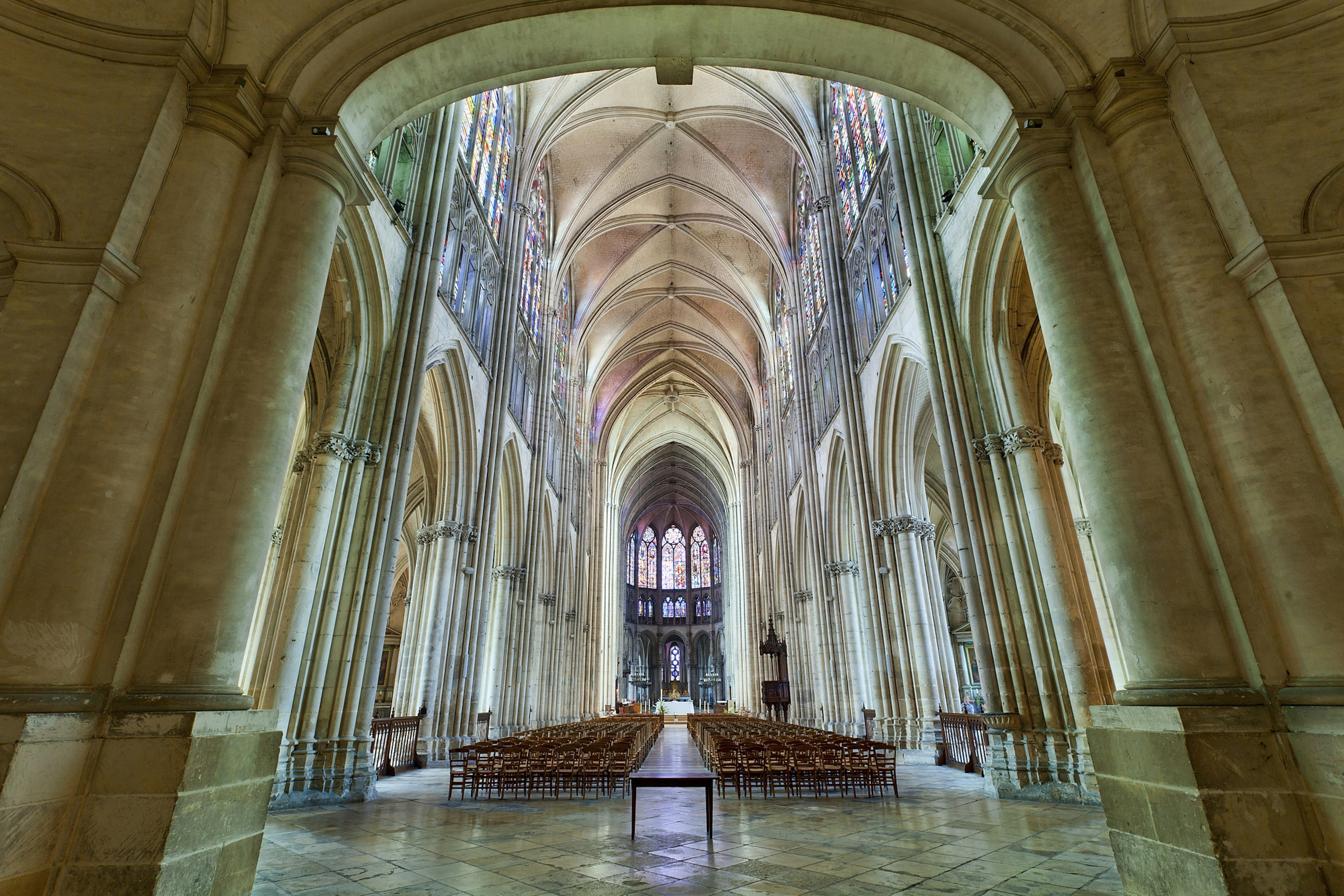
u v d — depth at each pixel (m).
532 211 24.64
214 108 6.08
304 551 10.47
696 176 28.05
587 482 38.38
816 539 24.45
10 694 4.18
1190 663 4.77
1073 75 6.78
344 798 9.84
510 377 20.22
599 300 34.41
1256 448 4.97
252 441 5.36
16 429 4.66
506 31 7.62
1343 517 4.66
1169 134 6.05
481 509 18.17
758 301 33.03
